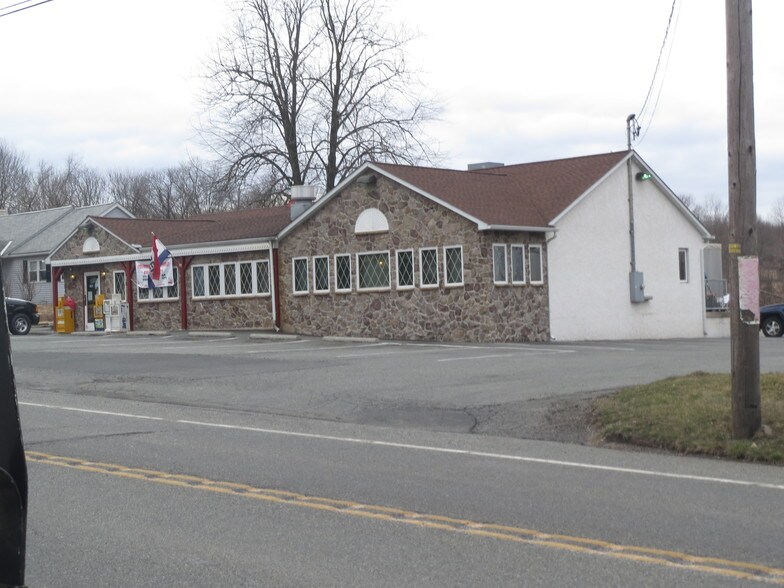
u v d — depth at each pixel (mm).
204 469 10328
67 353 25062
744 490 9164
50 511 8492
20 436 4230
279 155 47406
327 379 18375
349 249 31688
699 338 35469
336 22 47062
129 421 13992
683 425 11781
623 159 32906
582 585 6277
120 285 39031
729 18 11305
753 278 11258
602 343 29656
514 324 29188
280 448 11664
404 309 30250
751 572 6531
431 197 29312
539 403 14688
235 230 35875
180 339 31812
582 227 31703
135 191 80875
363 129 47062
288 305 33500
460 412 14398
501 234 28859
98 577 6594
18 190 81500
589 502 8664
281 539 7508
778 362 21172
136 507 8617
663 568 6629
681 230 36219
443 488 9305
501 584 6312
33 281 54062
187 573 6652
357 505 8617
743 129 11273
